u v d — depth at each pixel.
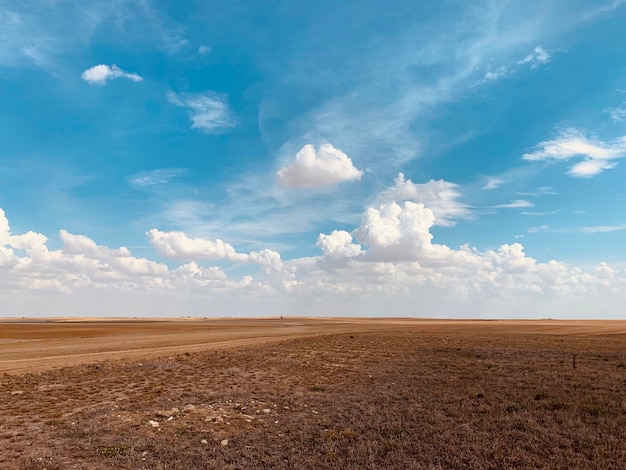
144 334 85.88
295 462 13.15
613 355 40.94
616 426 16.59
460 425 16.97
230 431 16.66
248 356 42.44
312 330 110.75
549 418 17.83
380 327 134.25
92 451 13.86
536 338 68.50
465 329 113.06
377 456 13.63
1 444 14.34
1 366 33.34
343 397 22.80
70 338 71.75
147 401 21.33
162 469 12.42
